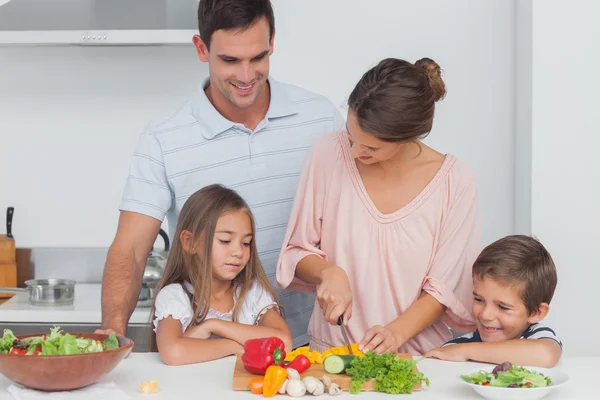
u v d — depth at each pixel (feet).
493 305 6.38
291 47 10.89
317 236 6.73
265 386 4.96
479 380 5.07
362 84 5.71
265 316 6.75
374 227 6.44
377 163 6.48
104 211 11.28
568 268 9.87
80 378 4.98
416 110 5.60
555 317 9.91
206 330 6.17
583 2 9.71
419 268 6.40
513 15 10.77
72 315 9.56
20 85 11.14
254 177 7.58
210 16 6.67
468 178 6.49
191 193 7.50
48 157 11.22
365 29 10.85
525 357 5.72
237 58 6.70
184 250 6.75
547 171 9.83
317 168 6.73
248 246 6.81
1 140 11.22
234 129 7.50
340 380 5.13
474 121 10.88
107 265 7.25
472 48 10.83
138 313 9.60
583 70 9.74
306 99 7.84
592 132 9.77
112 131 11.17
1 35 9.76
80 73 11.10
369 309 6.46
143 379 5.39
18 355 4.87
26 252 11.14
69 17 9.78
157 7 9.77
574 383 5.32
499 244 6.52
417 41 10.85
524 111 10.24
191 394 5.03
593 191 9.80
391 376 5.02
